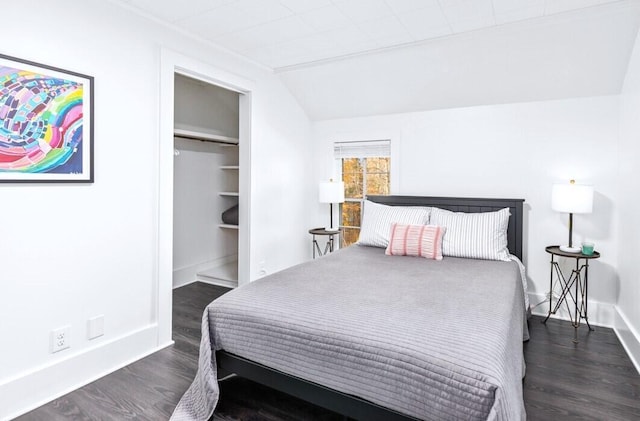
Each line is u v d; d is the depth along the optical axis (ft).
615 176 9.76
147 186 8.25
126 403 6.44
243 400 6.61
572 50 8.91
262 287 6.88
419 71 10.76
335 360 5.15
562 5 7.70
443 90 11.21
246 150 11.37
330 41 9.66
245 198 11.47
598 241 10.04
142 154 8.12
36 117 6.30
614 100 9.71
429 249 9.70
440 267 8.69
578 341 8.98
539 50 9.14
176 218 13.51
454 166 11.88
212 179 14.97
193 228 14.21
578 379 7.23
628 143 8.73
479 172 11.51
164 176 8.54
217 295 12.50
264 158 11.94
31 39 6.21
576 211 9.21
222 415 6.15
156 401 6.49
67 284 6.86
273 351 5.72
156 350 8.42
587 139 10.07
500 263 9.20
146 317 8.32
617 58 8.75
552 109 10.46
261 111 11.69
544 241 10.72
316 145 14.40
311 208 14.61
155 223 8.45
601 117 9.87
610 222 9.86
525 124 10.82
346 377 5.07
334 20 8.45
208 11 8.01
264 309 5.96
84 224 7.10
